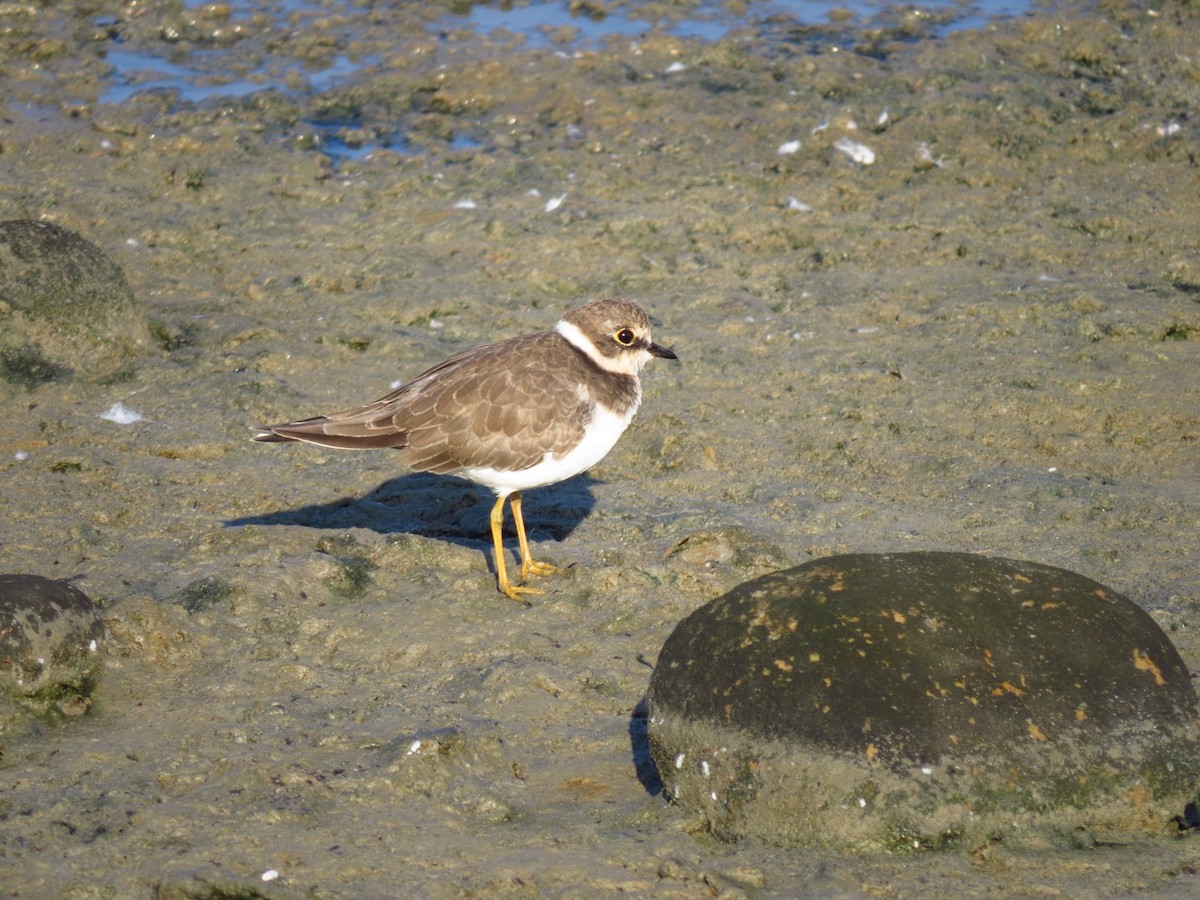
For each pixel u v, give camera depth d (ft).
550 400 36.73
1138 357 49.65
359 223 62.85
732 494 42.96
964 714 25.90
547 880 25.29
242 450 45.09
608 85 77.25
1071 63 78.54
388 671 33.47
